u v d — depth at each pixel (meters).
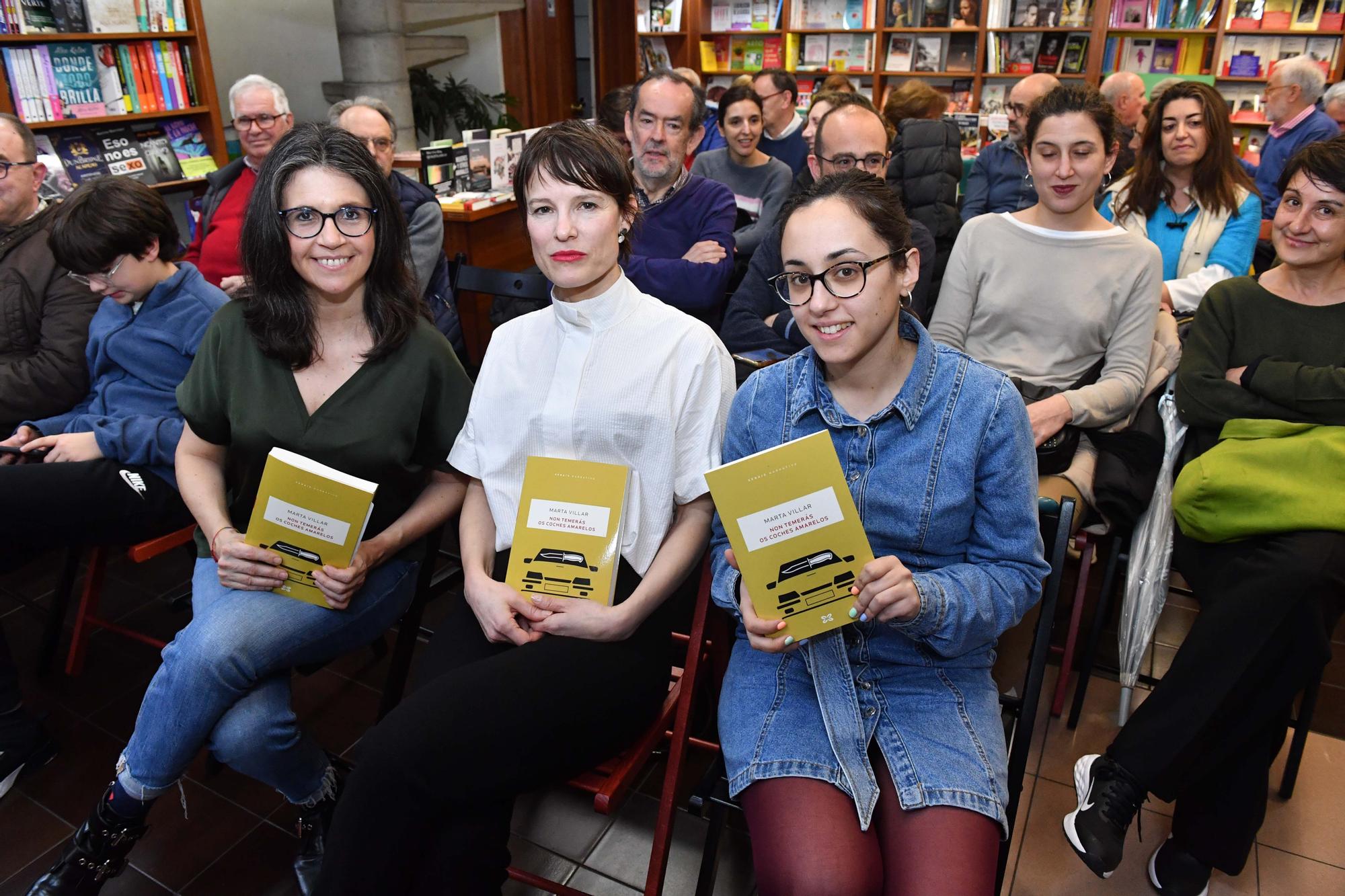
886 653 1.26
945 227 2.95
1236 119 5.70
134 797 1.48
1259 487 1.59
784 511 1.15
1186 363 1.88
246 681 1.44
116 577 2.67
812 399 1.28
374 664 2.29
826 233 1.15
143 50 4.32
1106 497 1.90
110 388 1.96
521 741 1.24
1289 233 1.72
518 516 1.39
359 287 1.57
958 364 1.24
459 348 2.89
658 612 1.47
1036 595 1.24
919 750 1.17
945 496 1.22
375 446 1.56
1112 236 2.04
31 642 2.38
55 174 3.94
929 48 6.25
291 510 1.44
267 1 6.39
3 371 2.04
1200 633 1.54
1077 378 2.10
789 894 1.07
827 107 3.66
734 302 2.40
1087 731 2.05
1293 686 1.48
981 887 1.05
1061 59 5.96
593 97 7.52
